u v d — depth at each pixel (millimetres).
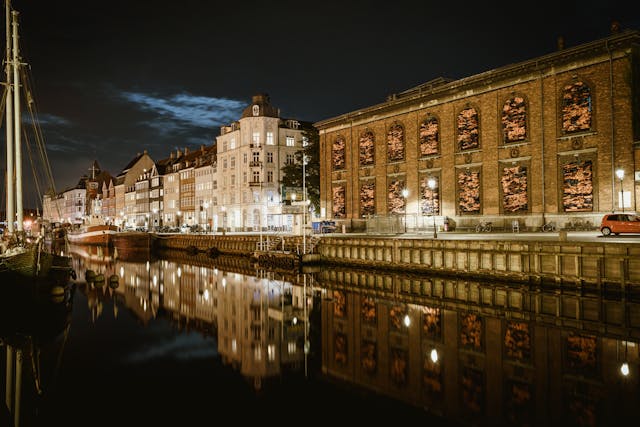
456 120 45000
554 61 37344
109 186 155125
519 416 11469
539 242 27062
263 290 32844
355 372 15297
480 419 11406
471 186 43688
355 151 56312
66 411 12836
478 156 42969
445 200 45781
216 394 13844
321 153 61438
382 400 12898
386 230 48188
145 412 12609
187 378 15219
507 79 40688
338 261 41906
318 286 33812
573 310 22406
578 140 36156
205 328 22266
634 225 29766
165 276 42812
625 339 17734
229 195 91188
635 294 23281
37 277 26781
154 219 122625
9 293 26109
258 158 85625
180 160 117625
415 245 34719
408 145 49719
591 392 12852
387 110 52219
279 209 85438
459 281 30609
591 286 24859
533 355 16203
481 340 18234
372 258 38375
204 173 101000
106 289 35219
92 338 20625
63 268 31812
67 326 23078
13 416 12375
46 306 28234
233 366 16344
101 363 16938
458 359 16109
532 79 39031
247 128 86312
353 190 56438
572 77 36594
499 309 23703
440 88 45531
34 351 18625
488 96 42250
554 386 13352
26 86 31781
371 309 24953
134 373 15844
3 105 31312
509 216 40469
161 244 79000
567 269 25891
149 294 32688
